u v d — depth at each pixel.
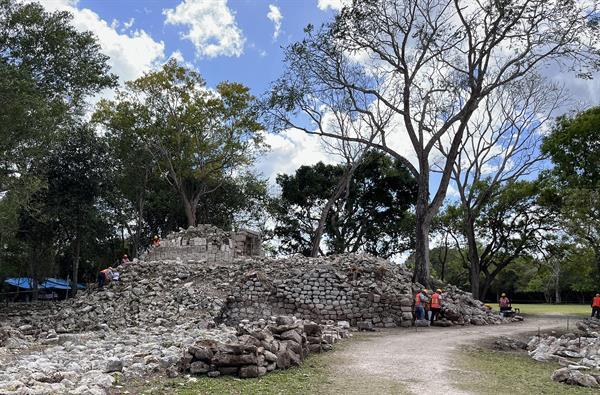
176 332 16.92
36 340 16.55
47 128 25.39
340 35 29.20
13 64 26.28
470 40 27.36
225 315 22.20
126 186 45.31
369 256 26.61
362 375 10.73
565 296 66.94
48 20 27.91
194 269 26.08
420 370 11.45
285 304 22.64
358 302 22.33
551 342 16.84
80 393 7.76
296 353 11.96
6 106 22.62
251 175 55.09
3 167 25.86
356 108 30.94
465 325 23.34
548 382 10.90
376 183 51.97
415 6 28.22
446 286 29.36
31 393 7.57
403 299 22.19
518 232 41.28
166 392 8.53
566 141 35.28
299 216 53.72
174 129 44.44
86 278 53.12
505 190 41.22
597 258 35.38
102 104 44.78
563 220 36.69
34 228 36.62
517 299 70.25
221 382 9.40
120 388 8.70
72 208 35.53
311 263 26.17
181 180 45.72
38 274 44.03
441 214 45.41
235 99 44.34
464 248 56.88
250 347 10.18
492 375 11.38
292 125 33.00
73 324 21.06
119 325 20.38
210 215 54.06
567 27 26.34
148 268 26.28
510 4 25.78
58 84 29.34
